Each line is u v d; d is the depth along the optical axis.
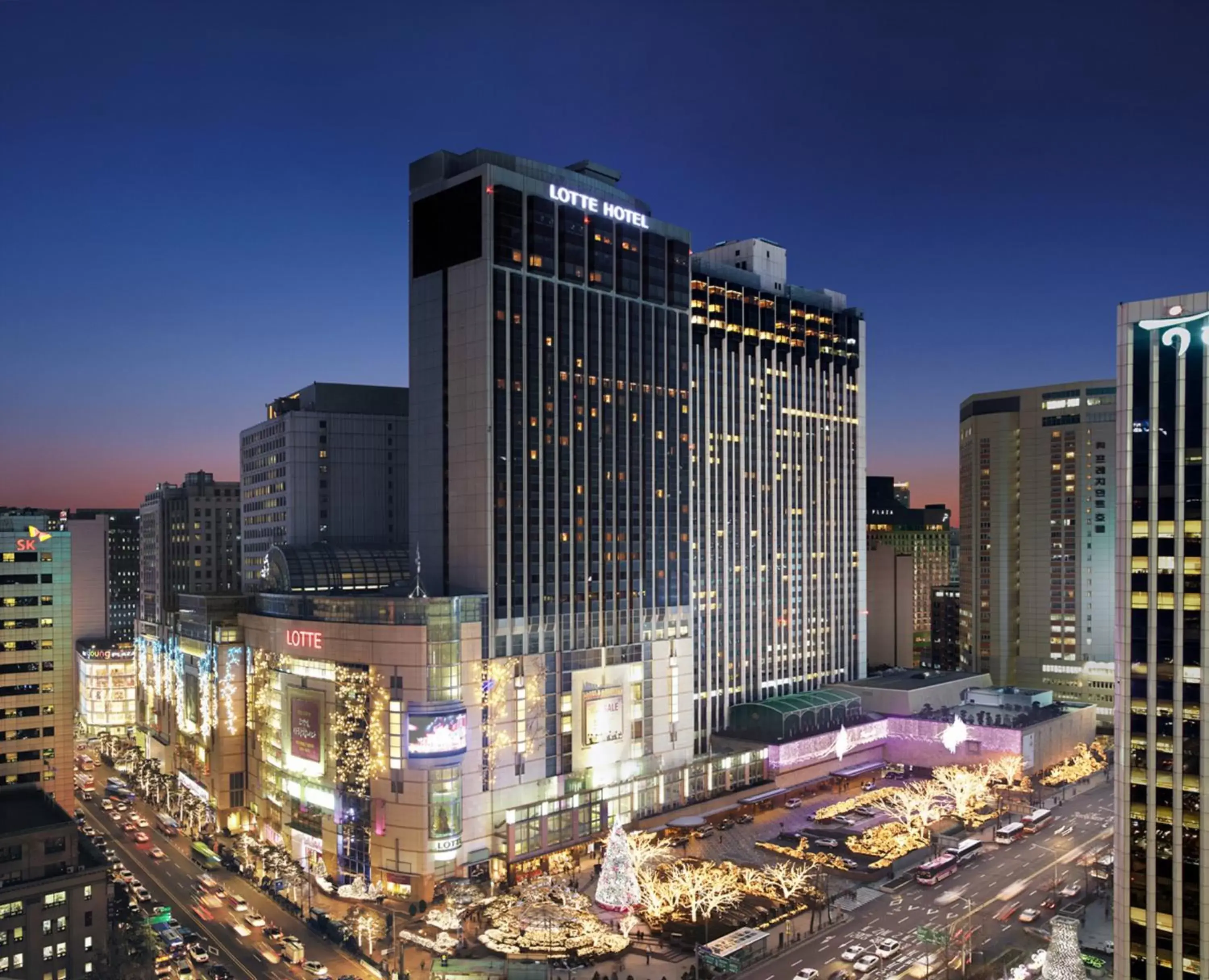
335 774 171.38
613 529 195.38
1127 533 116.62
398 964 133.25
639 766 196.00
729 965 126.81
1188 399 112.81
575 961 132.62
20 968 129.88
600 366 195.50
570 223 190.75
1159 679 114.00
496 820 168.75
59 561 178.12
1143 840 114.88
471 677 165.38
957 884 162.88
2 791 156.50
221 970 132.38
